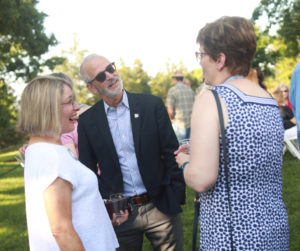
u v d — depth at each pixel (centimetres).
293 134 648
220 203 144
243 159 140
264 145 142
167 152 238
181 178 238
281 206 150
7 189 767
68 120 168
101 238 160
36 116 157
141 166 231
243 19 148
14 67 1988
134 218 236
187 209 452
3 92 2080
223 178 143
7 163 1370
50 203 142
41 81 162
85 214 156
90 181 161
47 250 144
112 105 235
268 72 1836
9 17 1705
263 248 140
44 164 147
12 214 558
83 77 236
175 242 244
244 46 145
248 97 143
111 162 236
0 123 2205
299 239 336
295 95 208
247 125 139
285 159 645
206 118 139
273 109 150
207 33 149
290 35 1747
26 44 1903
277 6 1742
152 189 232
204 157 137
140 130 233
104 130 234
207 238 150
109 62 229
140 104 237
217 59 148
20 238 443
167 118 242
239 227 141
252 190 142
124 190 238
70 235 142
